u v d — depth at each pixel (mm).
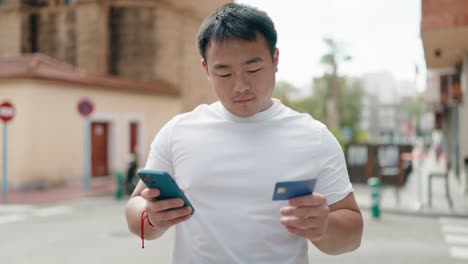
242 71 1438
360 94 59375
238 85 1441
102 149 18000
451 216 10742
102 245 7895
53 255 7211
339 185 1571
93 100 17344
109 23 23625
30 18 24031
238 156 1549
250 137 1566
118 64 23703
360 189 15984
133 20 23422
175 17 23953
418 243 8086
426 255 7234
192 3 24266
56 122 15797
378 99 100875
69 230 9172
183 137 1640
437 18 11211
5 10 24062
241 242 1522
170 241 8211
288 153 1539
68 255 7219
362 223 1569
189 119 1680
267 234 1521
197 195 1581
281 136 1562
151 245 7898
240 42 1415
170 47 23766
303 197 1251
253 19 1427
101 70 23125
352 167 17812
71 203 12773
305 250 1621
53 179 15695
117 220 10266
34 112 15039
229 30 1415
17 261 6844
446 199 13164
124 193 14727
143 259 7008
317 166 1554
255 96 1478
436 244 7992
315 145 1562
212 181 1553
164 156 1689
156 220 1379
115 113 18453
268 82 1483
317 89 53406
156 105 21234
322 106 51562
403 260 6953
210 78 1524
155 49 23453
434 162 34969
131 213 1644
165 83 23531
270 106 1611
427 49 14117
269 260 1524
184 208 1364
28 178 14969
